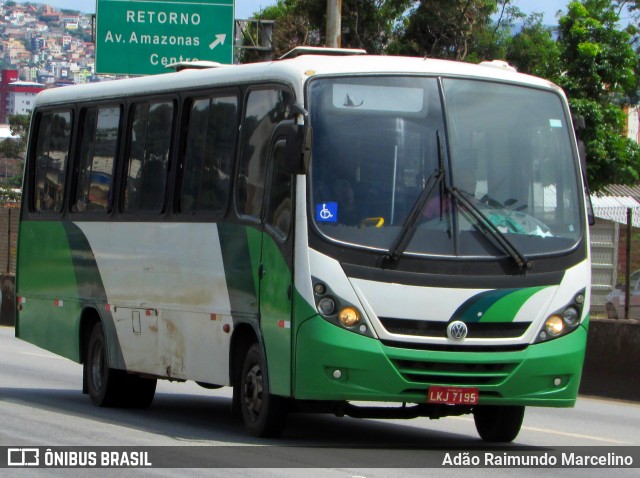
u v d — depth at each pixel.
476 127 12.27
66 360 23.34
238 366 13.18
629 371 19.33
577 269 12.28
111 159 16.00
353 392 11.49
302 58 12.76
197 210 13.98
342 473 10.52
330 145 11.85
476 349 11.72
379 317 11.53
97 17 33.97
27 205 18.36
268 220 12.38
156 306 14.70
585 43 37.41
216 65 15.94
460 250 11.77
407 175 11.91
